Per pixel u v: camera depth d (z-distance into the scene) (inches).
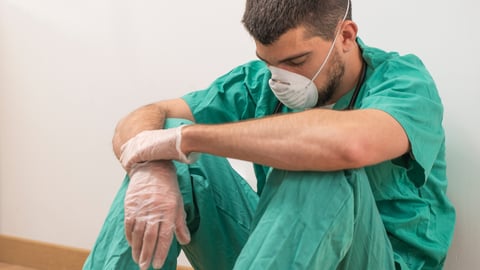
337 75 39.3
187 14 61.4
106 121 68.4
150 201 34.7
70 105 70.5
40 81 72.2
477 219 48.5
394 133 33.3
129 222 34.4
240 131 33.5
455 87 48.3
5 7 73.1
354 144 30.9
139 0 63.9
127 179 38.0
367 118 32.8
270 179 34.4
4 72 74.6
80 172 71.4
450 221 44.1
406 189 40.1
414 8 49.3
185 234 36.0
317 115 32.5
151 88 64.7
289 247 30.6
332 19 37.3
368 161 31.7
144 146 36.4
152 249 34.4
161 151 35.7
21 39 72.7
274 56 37.4
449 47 48.1
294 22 35.8
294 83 38.5
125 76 66.1
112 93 67.3
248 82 48.4
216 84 49.6
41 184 74.5
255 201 46.2
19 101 74.2
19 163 75.7
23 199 76.2
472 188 48.4
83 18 67.8
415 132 34.6
